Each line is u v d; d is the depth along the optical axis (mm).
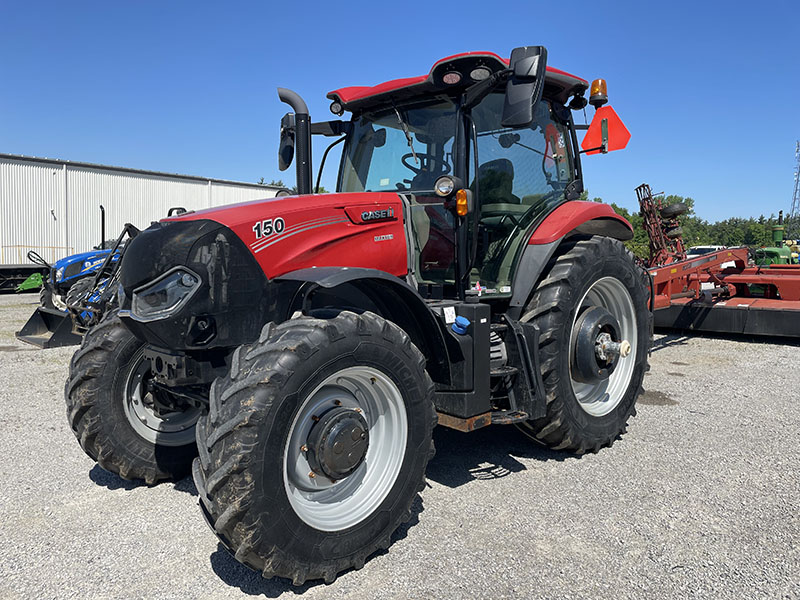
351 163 3979
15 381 5965
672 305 7949
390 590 2395
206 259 2619
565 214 3914
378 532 2605
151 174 24375
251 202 3062
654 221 8031
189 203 25688
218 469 2217
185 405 3596
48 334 8141
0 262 20422
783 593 2340
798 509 3051
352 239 3086
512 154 3871
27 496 3338
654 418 4590
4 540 2832
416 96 3619
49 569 2572
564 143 4395
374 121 3885
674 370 6168
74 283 8500
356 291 3111
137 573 2541
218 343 2654
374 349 2584
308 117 3580
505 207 3760
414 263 3412
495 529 2879
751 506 3090
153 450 3492
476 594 2354
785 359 6613
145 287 2676
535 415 3441
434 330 3021
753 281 7953
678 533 2818
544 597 2328
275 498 2275
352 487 2668
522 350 3482
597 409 4012
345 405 2662
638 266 4395
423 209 3533
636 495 3240
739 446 3967
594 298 4227
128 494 3387
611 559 2598
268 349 2377
